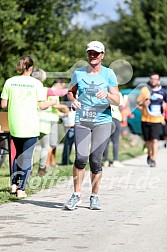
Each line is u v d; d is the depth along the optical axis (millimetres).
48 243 10914
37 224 12555
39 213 13734
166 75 58562
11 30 29406
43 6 32750
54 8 33688
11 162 16922
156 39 57625
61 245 10773
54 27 33938
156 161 26719
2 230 11977
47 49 33000
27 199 15617
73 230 12000
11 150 17031
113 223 12695
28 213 13734
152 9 58000
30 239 11219
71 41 35469
